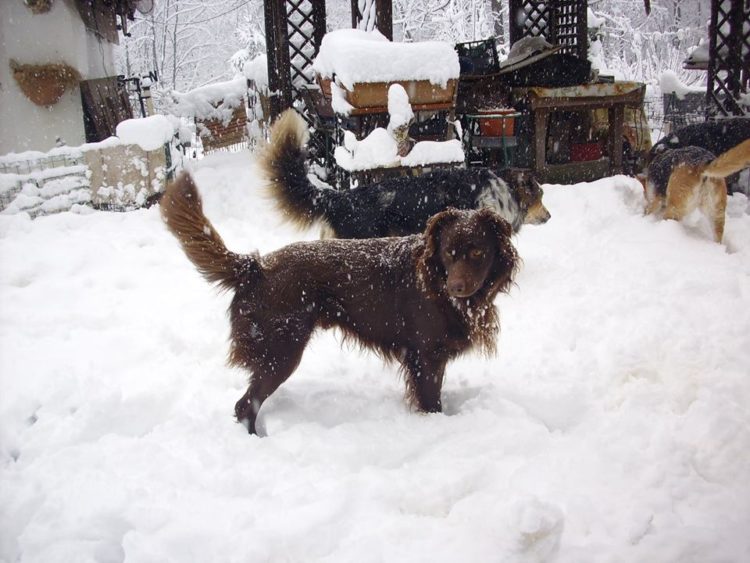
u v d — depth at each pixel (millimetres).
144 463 1498
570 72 4457
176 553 1244
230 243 3369
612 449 1508
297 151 2475
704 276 2566
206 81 12797
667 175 3250
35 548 1271
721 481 1435
